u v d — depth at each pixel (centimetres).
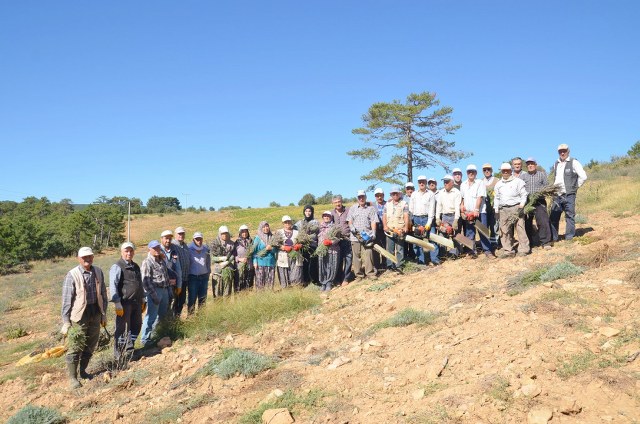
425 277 899
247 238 1045
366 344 605
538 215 873
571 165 887
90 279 737
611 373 409
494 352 489
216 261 1024
